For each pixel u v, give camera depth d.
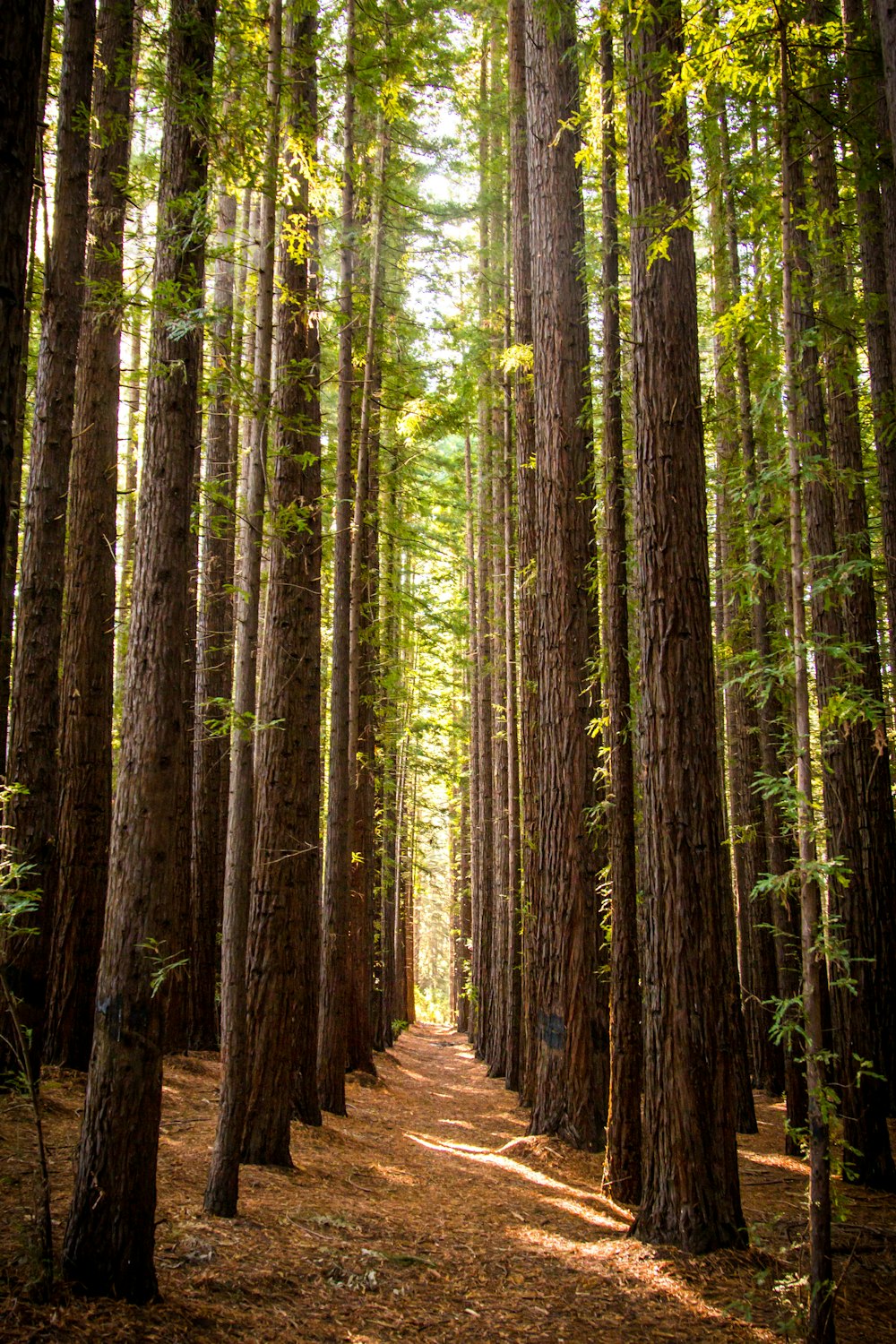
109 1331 4.20
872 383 8.61
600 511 8.69
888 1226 7.45
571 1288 6.07
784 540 5.17
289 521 6.81
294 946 8.60
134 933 4.83
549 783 10.80
